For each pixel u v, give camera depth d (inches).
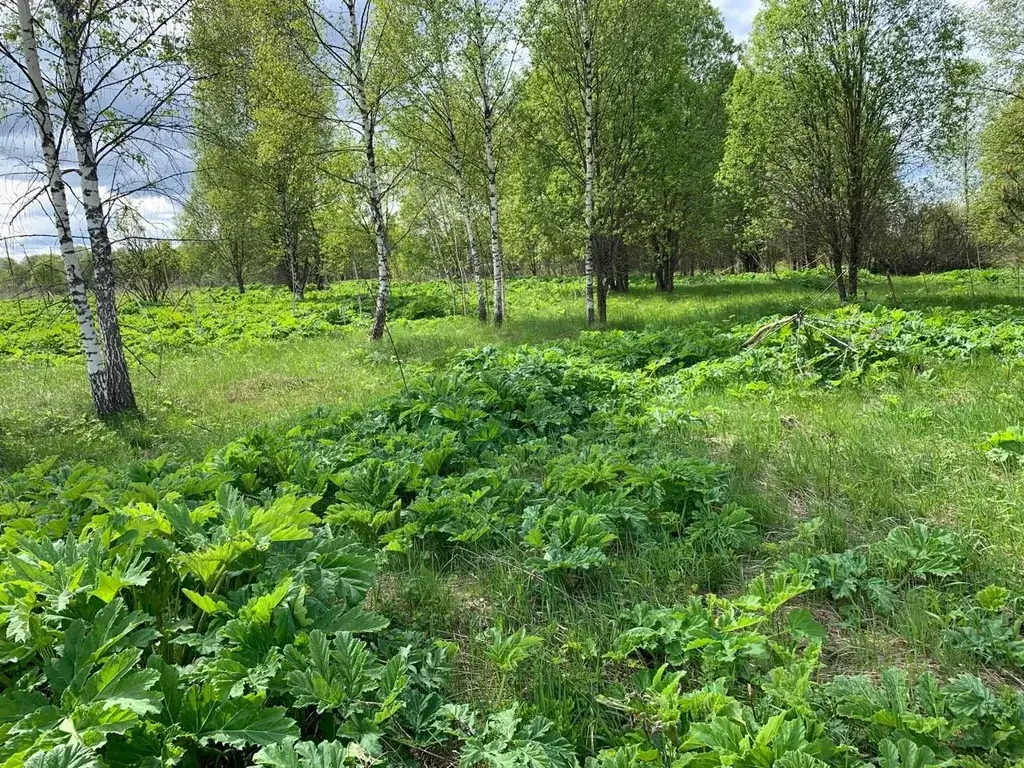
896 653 111.3
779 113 622.2
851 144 604.7
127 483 182.7
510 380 266.1
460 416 230.7
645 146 697.6
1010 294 635.5
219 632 99.3
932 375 283.7
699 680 103.7
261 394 398.6
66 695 82.4
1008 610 117.4
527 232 917.8
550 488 180.2
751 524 161.5
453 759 94.7
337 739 90.7
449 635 125.9
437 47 565.0
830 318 385.4
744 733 84.6
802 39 599.5
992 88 616.4
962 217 1152.2
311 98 556.7
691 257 1462.8
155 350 604.1
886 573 132.6
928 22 561.6
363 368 466.6
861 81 590.6
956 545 134.0
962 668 105.1
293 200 1089.4
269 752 79.7
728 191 874.8
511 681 107.0
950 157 631.8
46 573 103.7
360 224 903.1
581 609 127.7
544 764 83.4
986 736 85.5
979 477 171.9
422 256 1058.7
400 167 713.0
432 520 160.7
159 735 81.8
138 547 117.3
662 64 684.7
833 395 274.7
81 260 368.5
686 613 113.0
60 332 755.4
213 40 343.3
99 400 336.2
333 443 224.1
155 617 106.7
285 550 125.7
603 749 92.0
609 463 174.1
